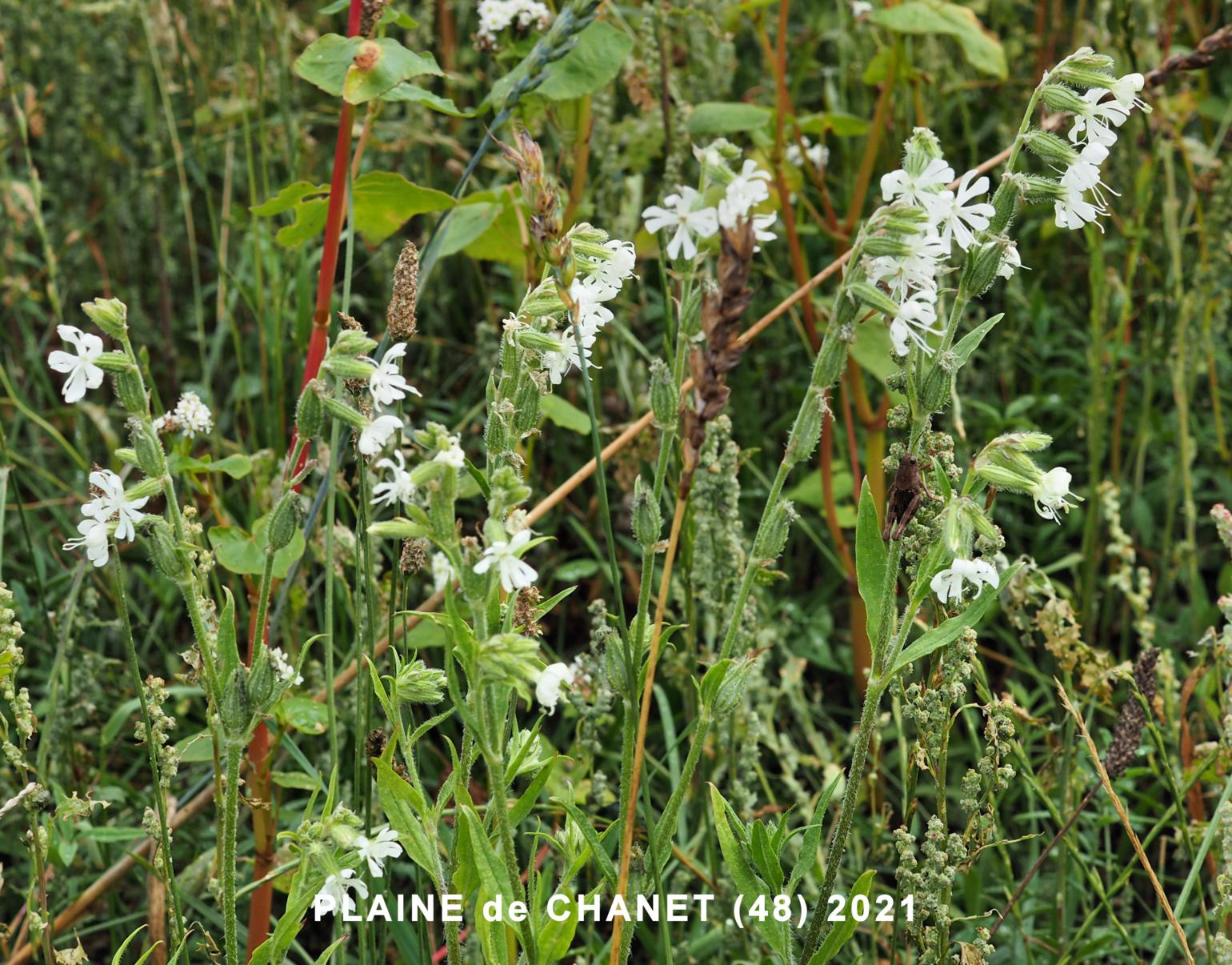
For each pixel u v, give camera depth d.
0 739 2.51
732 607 2.89
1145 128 3.73
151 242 4.67
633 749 1.81
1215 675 3.17
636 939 3.00
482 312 4.49
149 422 1.74
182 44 4.50
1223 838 2.26
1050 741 3.16
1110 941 2.73
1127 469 4.13
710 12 3.70
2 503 2.86
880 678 1.87
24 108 4.57
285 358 4.04
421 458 2.86
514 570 1.58
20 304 4.38
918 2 3.46
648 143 3.76
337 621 3.28
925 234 1.66
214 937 2.80
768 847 1.93
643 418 2.81
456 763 1.91
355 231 3.05
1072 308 4.47
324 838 1.82
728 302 1.56
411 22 2.66
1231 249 3.44
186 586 1.78
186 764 3.37
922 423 1.79
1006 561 2.59
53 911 2.70
